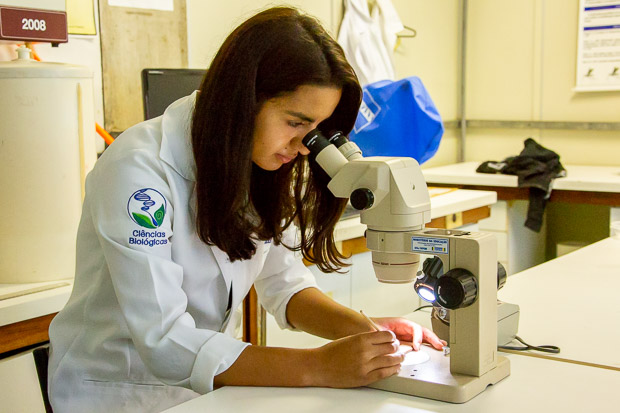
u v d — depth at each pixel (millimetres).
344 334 1381
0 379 1695
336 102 1162
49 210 1855
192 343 1133
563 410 1045
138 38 2750
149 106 2172
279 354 1159
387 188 1119
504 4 4363
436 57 4371
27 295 1764
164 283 1143
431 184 3822
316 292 1511
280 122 1142
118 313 1288
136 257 1125
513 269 3785
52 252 1879
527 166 3537
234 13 3176
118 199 1145
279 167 1246
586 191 3434
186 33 2953
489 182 3590
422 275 1189
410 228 1146
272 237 1356
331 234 1371
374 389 1142
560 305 1644
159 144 1204
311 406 1066
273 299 1523
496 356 1169
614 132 4070
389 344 1159
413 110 2820
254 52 1103
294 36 1106
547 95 4293
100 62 2623
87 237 1305
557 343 1376
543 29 4254
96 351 1324
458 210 2963
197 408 1061
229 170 1145
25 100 1791
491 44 4449
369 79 3646
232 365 1138
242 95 1108
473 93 4527
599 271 1970
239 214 1222
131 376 1322
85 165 1908
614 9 3979
